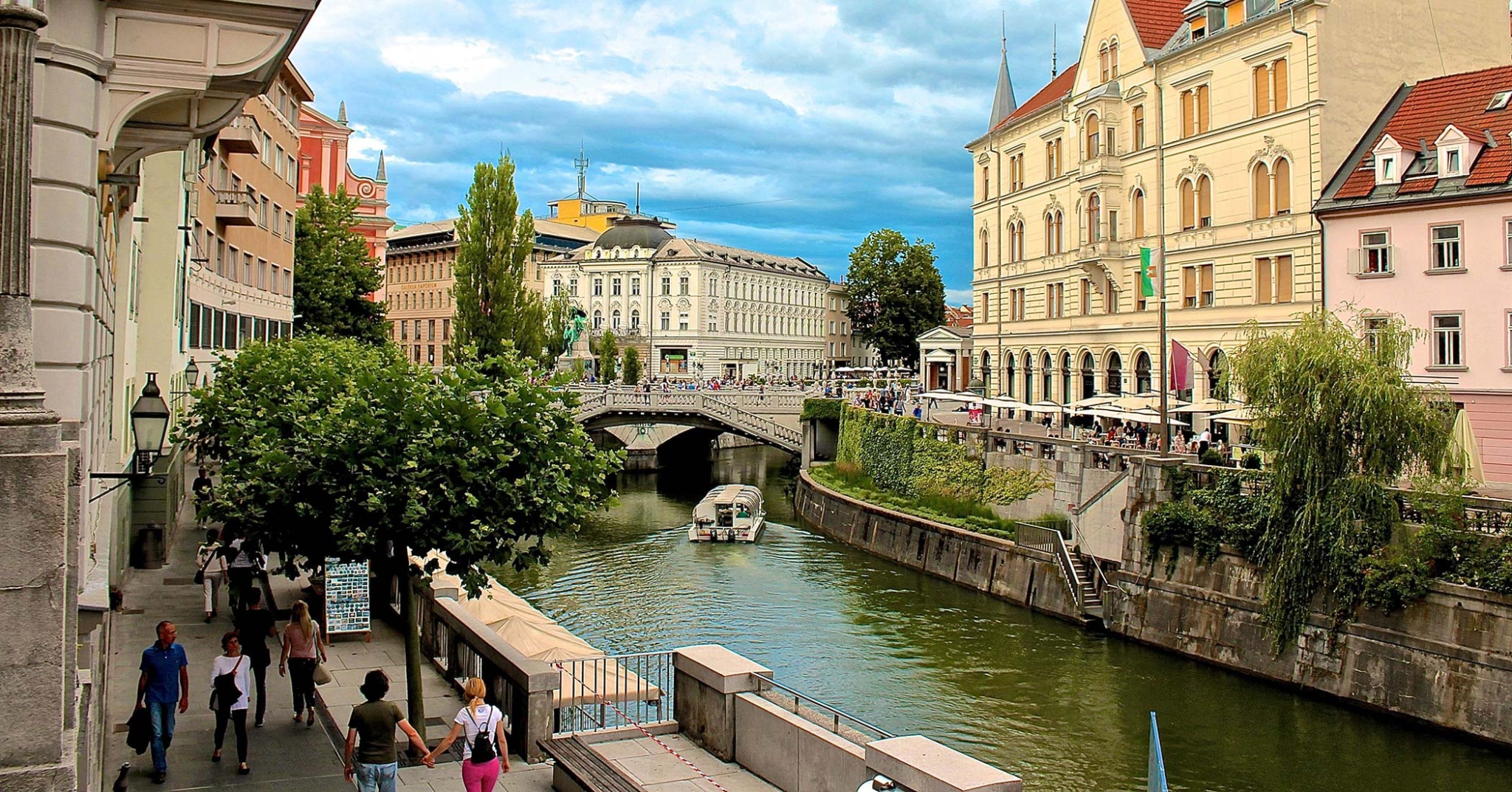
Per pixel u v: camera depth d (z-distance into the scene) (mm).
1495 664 25797
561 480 17656
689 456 96625
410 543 16875
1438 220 38375
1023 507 45719
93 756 12016
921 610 40656
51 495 7695
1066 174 61531
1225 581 33188
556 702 18281
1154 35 55812
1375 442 29188
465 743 14539
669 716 18500
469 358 18938
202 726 18078
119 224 21891
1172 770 25328
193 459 49562
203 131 15195
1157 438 44969
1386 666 28156
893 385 91562
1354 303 36500
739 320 145250
